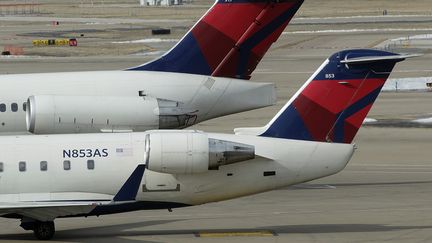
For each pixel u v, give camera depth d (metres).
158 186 94.44
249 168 96.25
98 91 125.00
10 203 90.81
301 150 97.25
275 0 128.25
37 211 90.88
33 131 120.81
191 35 128.25
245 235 96.44
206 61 128.62
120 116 121.94
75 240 94.88
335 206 112.56
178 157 92.62
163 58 128.38
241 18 128.25
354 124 98.12
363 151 156.50
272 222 103.38
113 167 94.12
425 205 112.56
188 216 107.75
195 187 95.31
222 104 128.50
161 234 97.69
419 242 92.50
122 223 104.06
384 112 199.12
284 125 97.88
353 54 97.00
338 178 133.25
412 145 161.88
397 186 126.19
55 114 120.06
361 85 97.56
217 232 98.31
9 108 123.62
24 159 93.38
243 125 187.12
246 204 114.62
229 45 128.62
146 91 125.88
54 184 93.31
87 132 121.44
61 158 93.81
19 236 97.00
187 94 126.94
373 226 100.44
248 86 129.62
